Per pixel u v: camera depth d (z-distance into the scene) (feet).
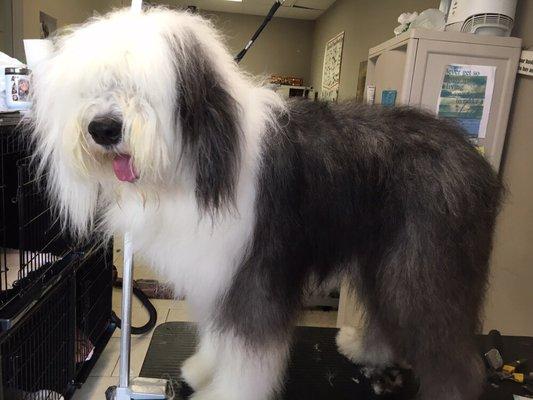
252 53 24.91
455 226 3.66
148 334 8.07
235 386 3.74
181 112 2.99
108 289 7.38
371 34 14.93
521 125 6.64
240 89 3.44
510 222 6.93
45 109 3.21
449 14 7.11
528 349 5.63
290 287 3.75
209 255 3.46
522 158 6.64
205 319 3.83
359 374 4.96
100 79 2.92
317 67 23.65
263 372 3.71
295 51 25.12
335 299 9.37
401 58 6.82
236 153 3.18
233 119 3.17
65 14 13.89
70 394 5.83
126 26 3.04
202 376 4.53
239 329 3.61
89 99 2.96
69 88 2.99
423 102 6.38
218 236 3.40
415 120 3.93
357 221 3.80
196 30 3.22
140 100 2.91
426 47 6.23
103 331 7.24
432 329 3.75
